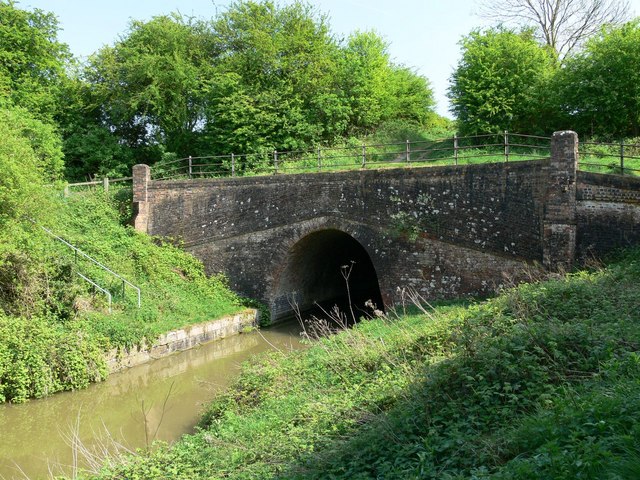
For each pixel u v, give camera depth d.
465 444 5.55
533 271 14.68
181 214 21.22
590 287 10.00
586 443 4.48
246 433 8.60
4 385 12.00
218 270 20.58
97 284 16.30
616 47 20.55
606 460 4.14
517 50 23.94
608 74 21.05
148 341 15.20
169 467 7.75
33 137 21.67
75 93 28.45
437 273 16.27
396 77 33.84
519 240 14.98
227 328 18.33
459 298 15.83
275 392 10.36
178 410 12.32
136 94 27.69
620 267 11.95
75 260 16.66
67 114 28.19
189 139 29.58
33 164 15.20
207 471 7.38
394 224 16.89
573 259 14.15
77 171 27.92
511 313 9.34
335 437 7.30
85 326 14.07
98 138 28.00
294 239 19.00
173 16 30.25
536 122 24.23
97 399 13.17
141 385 14.23
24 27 25.59
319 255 21.70
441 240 16.16
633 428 4.50
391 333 11.98
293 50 28.70
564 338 7.31
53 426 11.49
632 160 17.88
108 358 14.07
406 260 16.77
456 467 5.32
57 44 27.31
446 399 6.78
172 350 16.09
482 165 15.52
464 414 6.38
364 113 30.47
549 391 6.12
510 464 4.74
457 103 25.06
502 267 15.23
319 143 27.52
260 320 19.70
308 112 28.03
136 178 21.70
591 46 21.73
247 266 20.06
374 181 17.33
